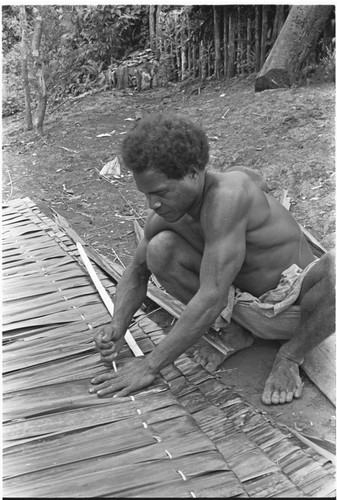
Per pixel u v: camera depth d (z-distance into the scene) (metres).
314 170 4.18
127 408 1.96
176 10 7.79
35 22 5.91
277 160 4.40
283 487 1.66
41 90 5.95
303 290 2.31
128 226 4.04
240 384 2.47
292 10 5.58
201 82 7.17
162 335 2.48
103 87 7.88
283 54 5.66
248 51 6.77
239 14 6.68
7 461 1.71
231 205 2.03
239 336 2.63
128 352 2.33
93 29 8.13
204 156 1.96
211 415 2.00
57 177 5.00
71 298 2.74
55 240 3.47
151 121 1.91
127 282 2.43
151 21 8.18
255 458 1.78
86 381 2.13
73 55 7.71
